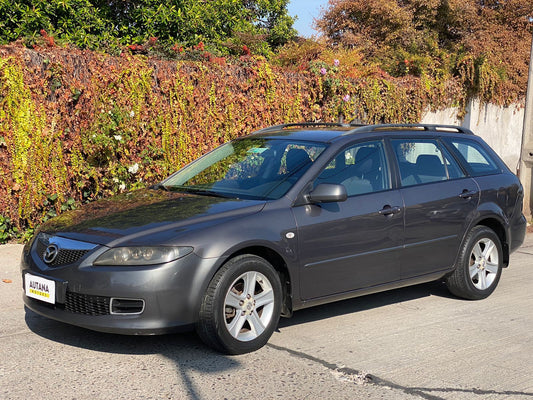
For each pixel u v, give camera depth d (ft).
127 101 27.61
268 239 15.16
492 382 13.94
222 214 15.17
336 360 14.98
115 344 15.51
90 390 12.91
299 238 15.78
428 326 17.78
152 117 28.55
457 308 19.63
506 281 23.26
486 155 21.91
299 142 18.29
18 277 21.31
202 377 13.69
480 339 16.78
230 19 49.44
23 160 25.16
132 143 27.89
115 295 13.69
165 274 13.75
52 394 12.67
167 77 29.04
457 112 48.37
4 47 24.52
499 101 52.03
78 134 26.66
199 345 15.56
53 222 16.03
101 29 40.24
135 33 43.32
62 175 26.30
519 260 26.89
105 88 26.94
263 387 13.32
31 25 36.73
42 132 25.44
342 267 16.76
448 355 15.53
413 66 45.21
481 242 20.66
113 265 13.83
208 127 30.68
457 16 60.64
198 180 18.15
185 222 14.73
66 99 25.90
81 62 26.40
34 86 25.07
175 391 12.98
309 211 16.17
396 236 17.92
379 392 13.26
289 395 12.98
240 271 14.61
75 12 38.70
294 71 35.99
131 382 13.33
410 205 18.28
